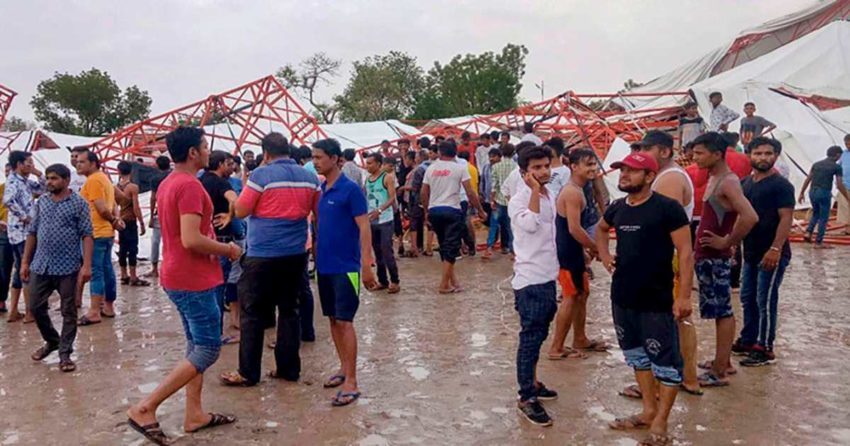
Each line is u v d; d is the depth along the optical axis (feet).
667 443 14.78
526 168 16.51
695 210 21.98
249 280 18.75
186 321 16.20
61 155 69.51
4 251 28.53
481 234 53.47
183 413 17.37
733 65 101.86
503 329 24.88
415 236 42.68
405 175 47.96
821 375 18.88
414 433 15.88
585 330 23.03
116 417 17.31
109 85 176.76
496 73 196.95
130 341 24.35
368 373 20.21
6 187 27.32
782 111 59.67
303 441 15.60
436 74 206.49
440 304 29.12
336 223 18.19
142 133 68.18
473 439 15.47
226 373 19.69
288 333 19.52
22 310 29.99
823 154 55.26
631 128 67.97
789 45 82.12
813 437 15.02
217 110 65.67
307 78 189.47
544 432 15.75
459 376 19.75
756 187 19.52
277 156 18.51
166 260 15.81
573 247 20.06
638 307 14.99
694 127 55.88
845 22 81.41
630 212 15.11
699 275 18.37
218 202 23.38
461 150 52.31
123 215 34.73
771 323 19.92
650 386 15.64
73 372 20.92
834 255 38.81
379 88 195.62
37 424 16.94
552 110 68.85
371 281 18.34
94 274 27.04
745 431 15.39
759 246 19.51
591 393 18.08
